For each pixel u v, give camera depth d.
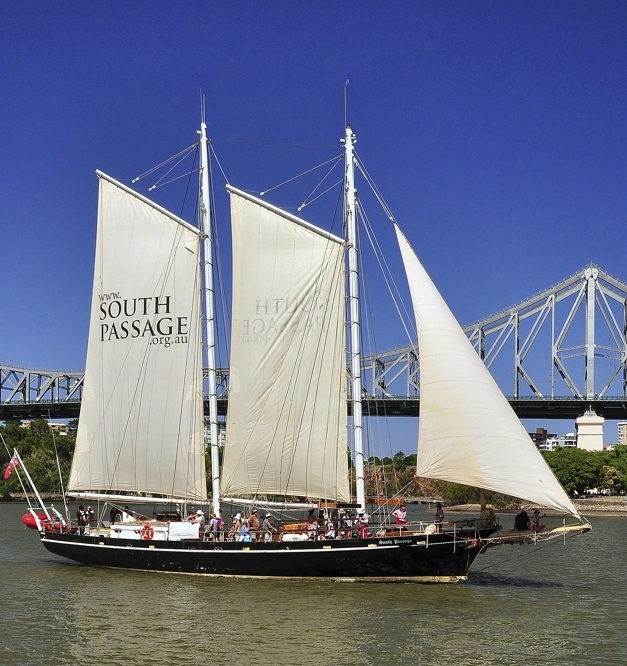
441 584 47.88
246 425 54.44
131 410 58.09
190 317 57.22
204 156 57.41
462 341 47.25
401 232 49.56
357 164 53.56
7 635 37.28
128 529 53.62
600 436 159.75
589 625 39.31
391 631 37.66
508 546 75.38
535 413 166.38
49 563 58.69
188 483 56.38
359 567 47.81
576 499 149.12
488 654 34.47
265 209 54.97
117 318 58.97
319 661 33.44
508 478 44.94
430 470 46.38
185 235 57.50
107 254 59.56
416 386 158.62
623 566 60.03
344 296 53.22
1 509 150.00
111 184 59.50
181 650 34.91
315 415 53.03
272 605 42.53
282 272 54.44
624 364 164.88
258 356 54.59
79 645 35.69
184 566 51.16
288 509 53.09
